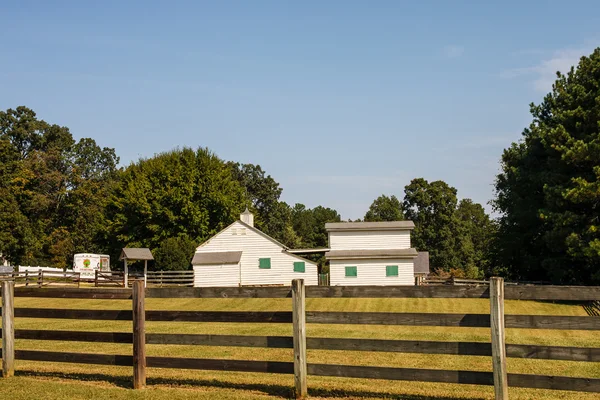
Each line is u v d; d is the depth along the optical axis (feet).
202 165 217.97
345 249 166.61
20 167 253.03
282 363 30.25
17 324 70.64
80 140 325.01
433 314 28.68
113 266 221.05
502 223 171.83
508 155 167.94
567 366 41.52
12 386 31.83
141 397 29.50
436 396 30.09
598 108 116.88
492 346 27.14
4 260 221.25
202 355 45.70
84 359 33.50
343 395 30.12
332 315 29.96
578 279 135.74
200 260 167.02
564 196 113.80
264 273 168.04
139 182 209.67
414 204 298.35
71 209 271.49
